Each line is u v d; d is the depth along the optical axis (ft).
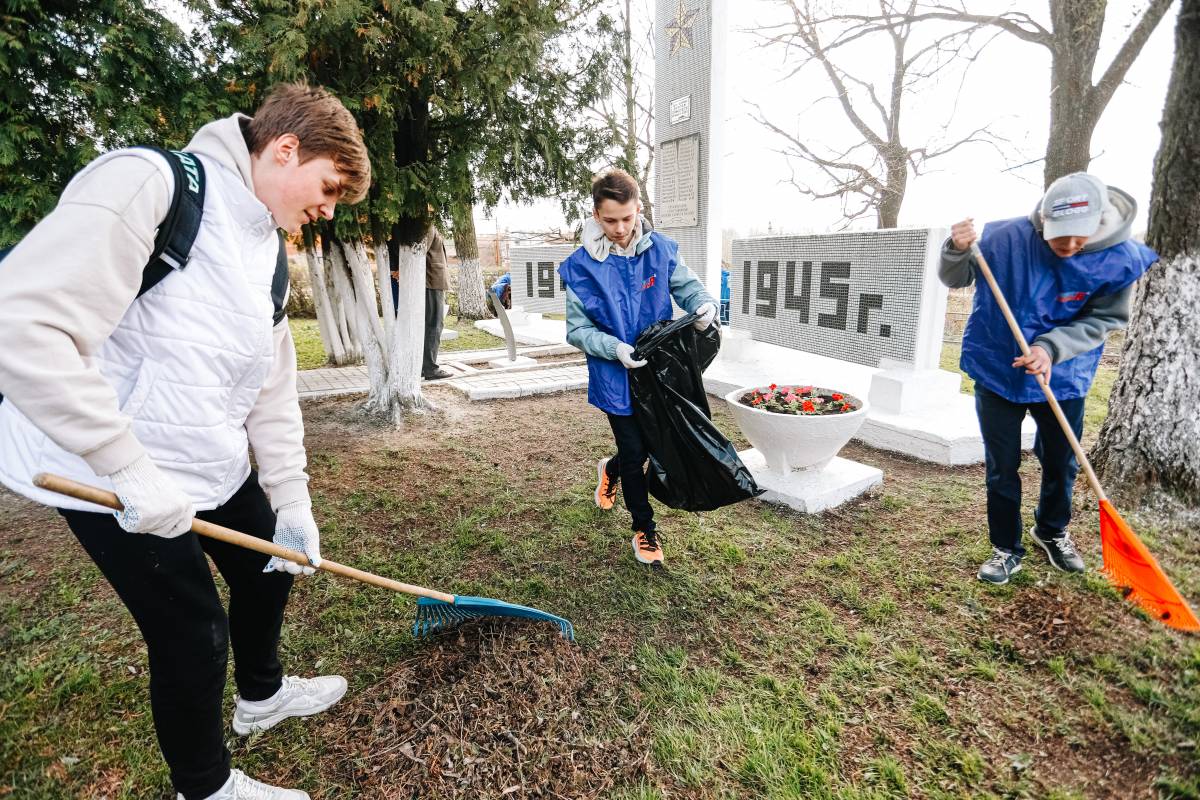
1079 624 8.13
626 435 9.41
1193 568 9.25
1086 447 14.07
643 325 9.31
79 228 3.67
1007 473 8.84
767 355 22.27
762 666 7.67
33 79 10.68
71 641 8.25
